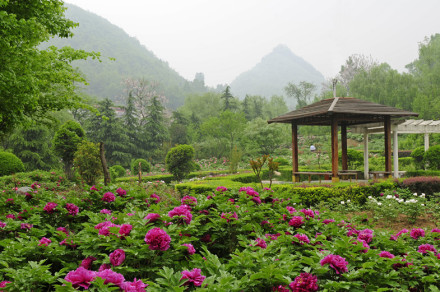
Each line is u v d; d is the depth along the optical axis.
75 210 3.91
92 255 2.37
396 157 11.99
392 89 33.38
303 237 2.76
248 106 51.72
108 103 29.61
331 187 8.17
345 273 2.17
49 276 2.01
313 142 31.80
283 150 28.55
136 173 22.34
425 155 15.27
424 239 3.42
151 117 33.78
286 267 2.09
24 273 2.04
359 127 13.31
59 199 4.37
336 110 9.92
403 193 8.34
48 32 7.36
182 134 33.59
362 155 17.61
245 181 14.20
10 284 1.94
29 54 6.15
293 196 4.23
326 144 29.11
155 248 2.26
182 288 1.75
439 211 6.37
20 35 5.73
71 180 14.27
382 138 30.11
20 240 2.70
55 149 14.59
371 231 3.21
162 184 11.68
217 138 29.06
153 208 3.17
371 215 6.80
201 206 3.35
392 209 6.08
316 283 2.09
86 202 4.25
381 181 8.89
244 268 2.21
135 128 33.00
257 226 3.24
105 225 2.69
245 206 3.39
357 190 8.29
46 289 2.29
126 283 1.80
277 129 27.75
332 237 3.15
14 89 5.86
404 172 13.60
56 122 9.09
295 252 2.71
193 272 1.97
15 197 4.66
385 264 2.39
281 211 3.60
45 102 8.08
